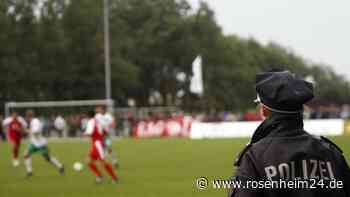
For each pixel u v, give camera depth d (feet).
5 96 613.93
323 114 464.24
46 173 193.57
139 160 230.27
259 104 36.37
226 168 191.42
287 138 34.47
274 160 33.78
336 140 296.71
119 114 561.84
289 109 34.53
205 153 253.44
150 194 135.13
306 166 33.86
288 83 34.37
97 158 160.76
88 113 162.09
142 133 453.58
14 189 152.35
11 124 220.23
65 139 445.37
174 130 438.40
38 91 650.02
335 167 34.65
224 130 402.52
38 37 648.38
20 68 619.26
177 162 217.36
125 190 144.36
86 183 162.50
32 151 185.37
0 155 280.51
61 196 137.49
